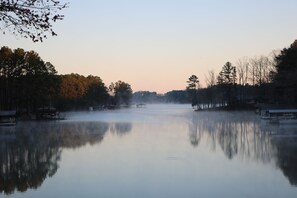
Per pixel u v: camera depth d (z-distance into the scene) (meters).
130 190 21.92
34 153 36.00
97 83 175.00
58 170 27.70
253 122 71.50
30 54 89.75
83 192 21.64
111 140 45.62
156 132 55.59
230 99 128.25
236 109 120.25
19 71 85.06
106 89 192.75
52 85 99.38
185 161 30.42
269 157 31.53
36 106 98.06
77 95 147.00
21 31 10.02
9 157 33.84
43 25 10.02
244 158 31.38
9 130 62.12
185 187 22.38
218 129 58.56
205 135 50.03
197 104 160.75
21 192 21.83
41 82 91.25
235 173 25.78
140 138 47.47
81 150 37.44
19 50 87.62
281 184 22.59
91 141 44.91
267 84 110.56
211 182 23.42
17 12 9.72
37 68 90.25
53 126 70.31
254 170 26.62
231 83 129.25
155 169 27.42
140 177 25.00
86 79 168.00
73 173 26.59
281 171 26.11
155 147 38.81
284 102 86.75
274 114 70.69
